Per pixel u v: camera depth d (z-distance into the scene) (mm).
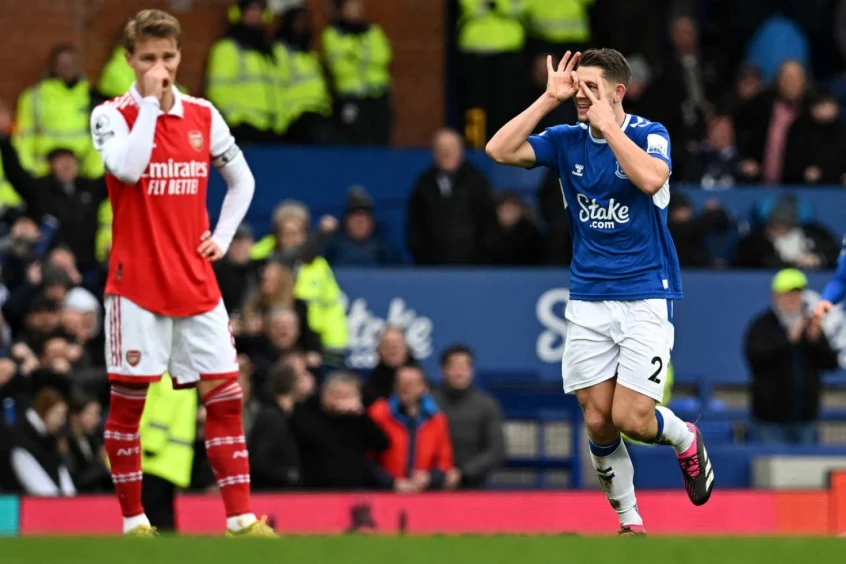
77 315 40938
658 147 24531
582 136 24984
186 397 33375
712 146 54219
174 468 33062
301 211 43406
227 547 18500
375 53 56281
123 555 17703
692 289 48719
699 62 59500
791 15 62250
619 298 24609
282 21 55562
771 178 54938
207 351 24969
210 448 25156
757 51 60656
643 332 24516
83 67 56938
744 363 48594
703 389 48438
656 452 43906
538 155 25047
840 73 62719
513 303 48656
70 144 50688
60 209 47094
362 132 55938
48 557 17531
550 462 47219
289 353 39594
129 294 24609
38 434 37531
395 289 48719
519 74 56094
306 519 37500
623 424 24609
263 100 54250
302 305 42438
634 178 23859
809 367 44719
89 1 57312
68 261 41906
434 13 61844
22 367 38000
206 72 55781
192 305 24812
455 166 50562
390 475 39344
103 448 38469
